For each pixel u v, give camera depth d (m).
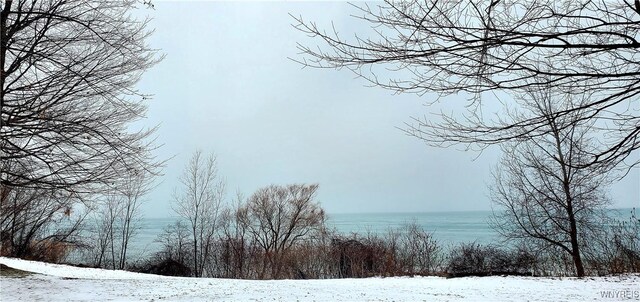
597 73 3.44
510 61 3.20
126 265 30.06
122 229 31.66
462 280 15.09
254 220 31.81
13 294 8.82
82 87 9.92
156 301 8.39
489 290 11.46
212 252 31.16
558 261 20.31
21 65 9.55
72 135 9.80
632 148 3.71
